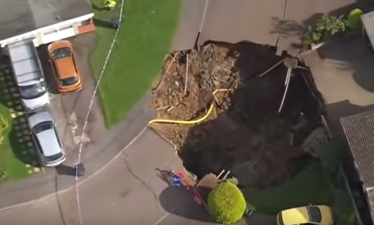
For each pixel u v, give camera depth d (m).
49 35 37.22
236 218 33.47
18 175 35.41
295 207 34.66
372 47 35.84
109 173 35.53
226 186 33.69
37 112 36.28
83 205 34.91
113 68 37.44
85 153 35.84
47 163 34.88
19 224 34.47
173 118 37.56
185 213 34.81
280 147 37.28
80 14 36.53
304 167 36.34
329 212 33.66
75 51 37.66
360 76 37.06
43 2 36.72
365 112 33.91
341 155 35.28
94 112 36.62
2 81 37.06
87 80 37.19
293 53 37.62
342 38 37.50
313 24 37.94
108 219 34.62
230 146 37.50
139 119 36.62
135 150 36.03
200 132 37.75
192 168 36.72
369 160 32.75
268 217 34.59
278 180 36.19
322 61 37.47
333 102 36.66
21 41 36.44
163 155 36.06
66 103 36.75
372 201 32.25
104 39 37.91
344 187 34.62
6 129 36.16
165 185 35.38
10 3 36.62
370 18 36.34
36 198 34.97
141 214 34.78
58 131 36.19
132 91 37.12
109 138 36.19
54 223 34.53
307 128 37.28
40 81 35.72
